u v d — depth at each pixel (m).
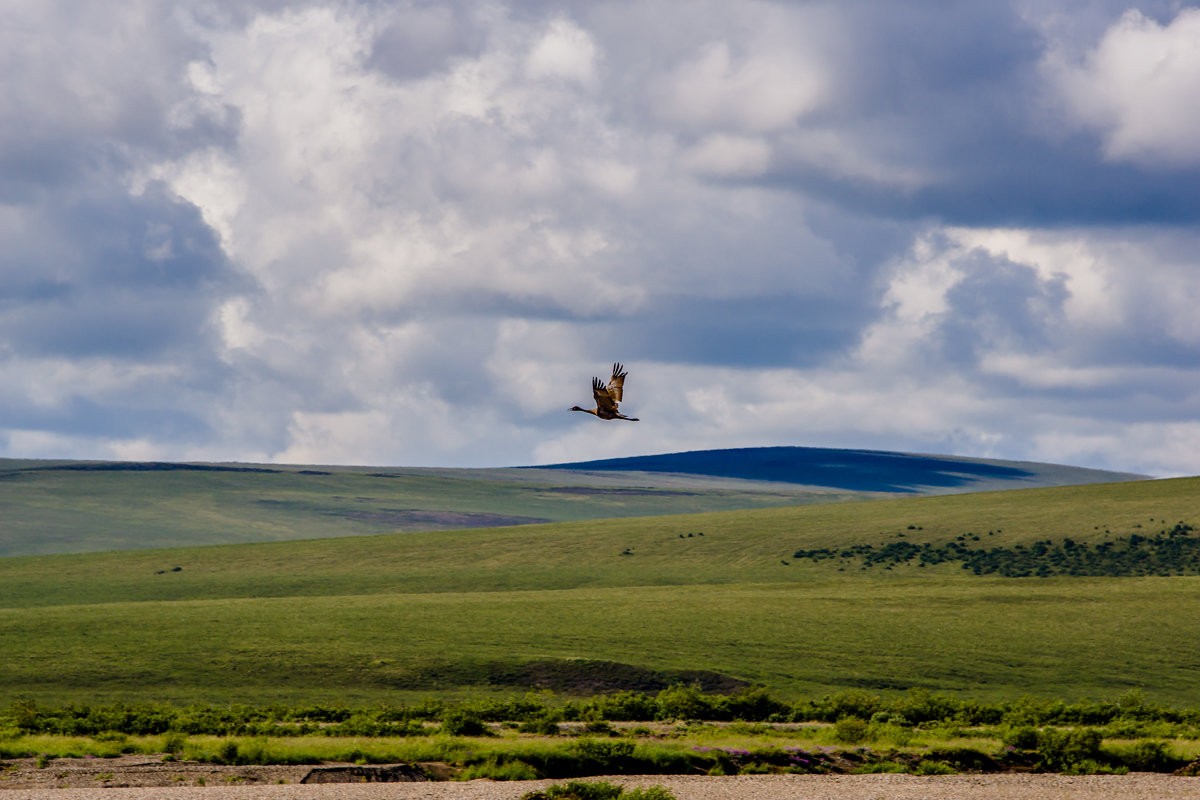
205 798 119.38
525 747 149.75
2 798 118.88
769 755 153.75
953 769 152.88
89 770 138.88
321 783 133.00
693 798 125.19
